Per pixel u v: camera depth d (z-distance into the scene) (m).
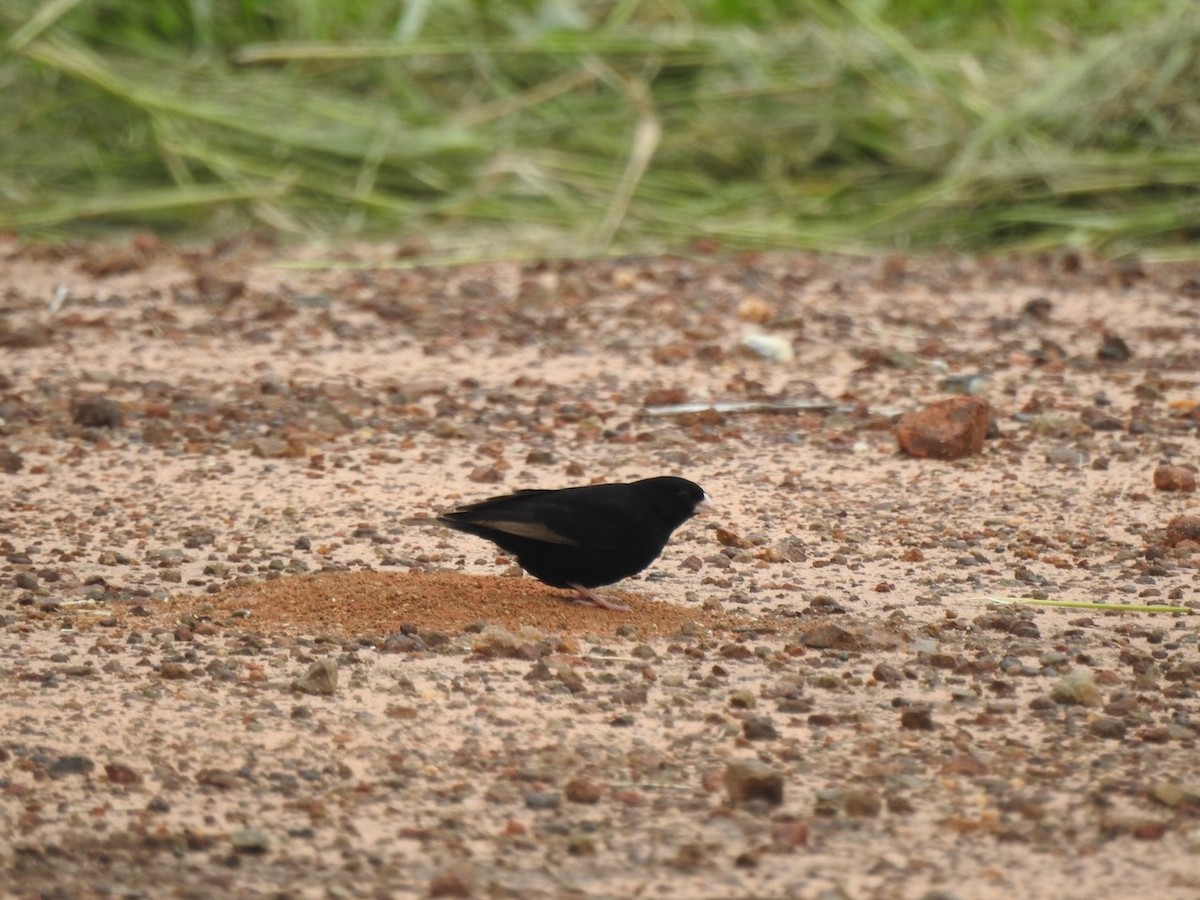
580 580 10.99
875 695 9.68
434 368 19.25
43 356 19.52
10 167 29.83
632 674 9.97
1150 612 11.37
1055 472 15.05
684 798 8.23
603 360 19.70
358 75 31.41
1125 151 29.75
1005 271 26.00
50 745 8.79
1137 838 7.77
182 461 15.16
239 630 10.66
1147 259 27.50
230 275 24.75
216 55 31.78
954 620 11.14
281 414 16.89
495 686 9.71
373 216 28.81
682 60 31.44
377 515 13.55
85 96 30.58
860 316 22.50
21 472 14.79
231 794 8.23
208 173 29.86
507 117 30.70
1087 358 19.80
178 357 19.66
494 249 27.12
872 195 29.83
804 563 12.48
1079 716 9.36
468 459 15.38
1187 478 14.47
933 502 14.12
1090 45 31.55
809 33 32.19
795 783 8.42
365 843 7.72
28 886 7.23
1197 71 30.41
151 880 7.32
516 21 32.34
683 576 12.14
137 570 12.10
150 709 9.30
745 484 14.60
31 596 11.38
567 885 7.30
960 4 33.72
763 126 30.67
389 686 9.68
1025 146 29.75
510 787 8.34
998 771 8.59
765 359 19.77
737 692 9.55
